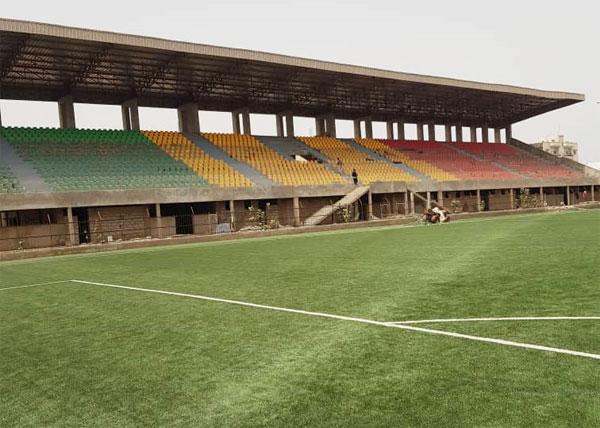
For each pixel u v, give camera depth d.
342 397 3.61
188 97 37.12
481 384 3.67
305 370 4.25
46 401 3.95
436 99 46.22
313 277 9.73
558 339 4.67
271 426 3.22
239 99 40.03
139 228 26.95
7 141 28.08
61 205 23.62
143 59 28.91
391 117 50.78
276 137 41.97
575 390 3.46
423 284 8.23
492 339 4.79
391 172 41.44
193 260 14.57
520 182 44.78
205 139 36.94
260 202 32.09
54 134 30.33
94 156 29.70
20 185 24.16
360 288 8.16
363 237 20.89
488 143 57.66
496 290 7.33
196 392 3.91
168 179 29.36
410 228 26.16
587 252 11.52
